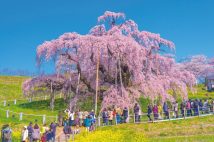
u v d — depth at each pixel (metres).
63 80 58.72
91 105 55.91
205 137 35.16
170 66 59.09
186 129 39.16
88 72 56.38
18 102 69.00
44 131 35.97
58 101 64.69
